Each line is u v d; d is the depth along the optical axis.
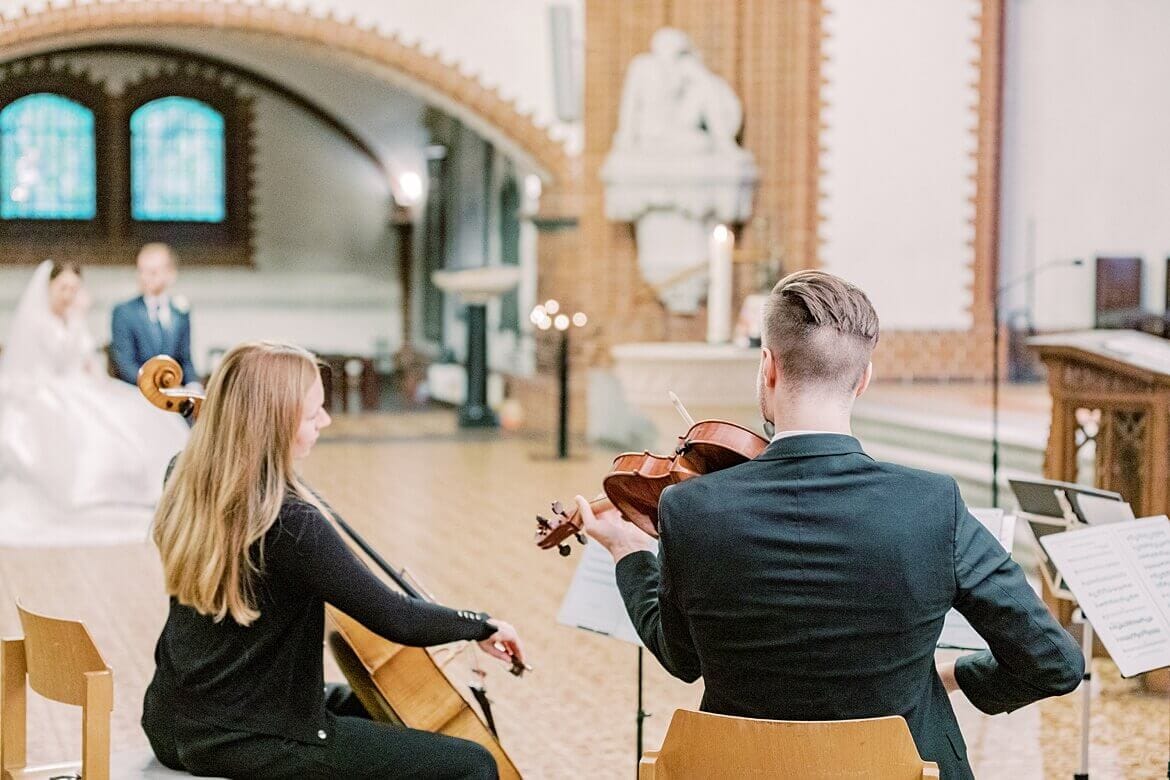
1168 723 5.29
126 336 8.72
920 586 2.45
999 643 2.49
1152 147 12.67
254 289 18.42
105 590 7.32
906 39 13.12
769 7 12.80
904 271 13.31
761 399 2.69
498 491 10.54
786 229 12.93
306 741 3.14
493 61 13.05
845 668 2.46
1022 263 13.48
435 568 7.95
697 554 2.52
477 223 16.55
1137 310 12.75
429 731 3.36
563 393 12.22
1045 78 13.30
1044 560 4.77
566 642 6.46
